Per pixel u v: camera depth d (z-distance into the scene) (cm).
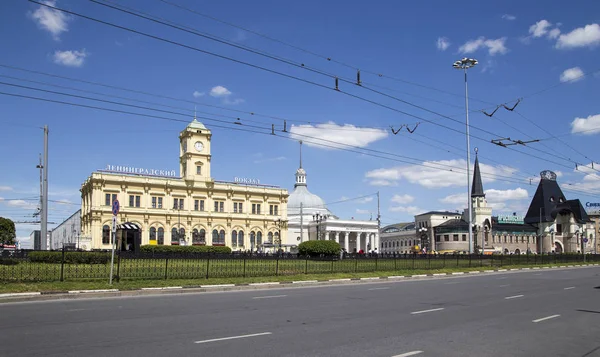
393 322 1586
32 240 13538
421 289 2883
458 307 1997
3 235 10012
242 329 1412
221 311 1798
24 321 1518
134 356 1064
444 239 12588
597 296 2480
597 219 15688
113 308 1858
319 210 15650
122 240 6247
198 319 1591
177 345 1181
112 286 2528
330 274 3719
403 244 15712
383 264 4494
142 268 3173
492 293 2628
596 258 7994
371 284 3359
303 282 3212
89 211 9531
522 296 2467
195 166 10469
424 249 9319
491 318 1702
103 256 3734
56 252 3603
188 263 3462
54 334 1302
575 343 1289
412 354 1132
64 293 2248
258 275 3375
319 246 5997
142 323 1495
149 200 9875
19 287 2322
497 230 12275
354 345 1216
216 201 10638
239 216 10775
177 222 10081
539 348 1224
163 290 2564
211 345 1187
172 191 10144
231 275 3256
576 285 3212
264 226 11062
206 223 10412
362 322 1576
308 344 1219
